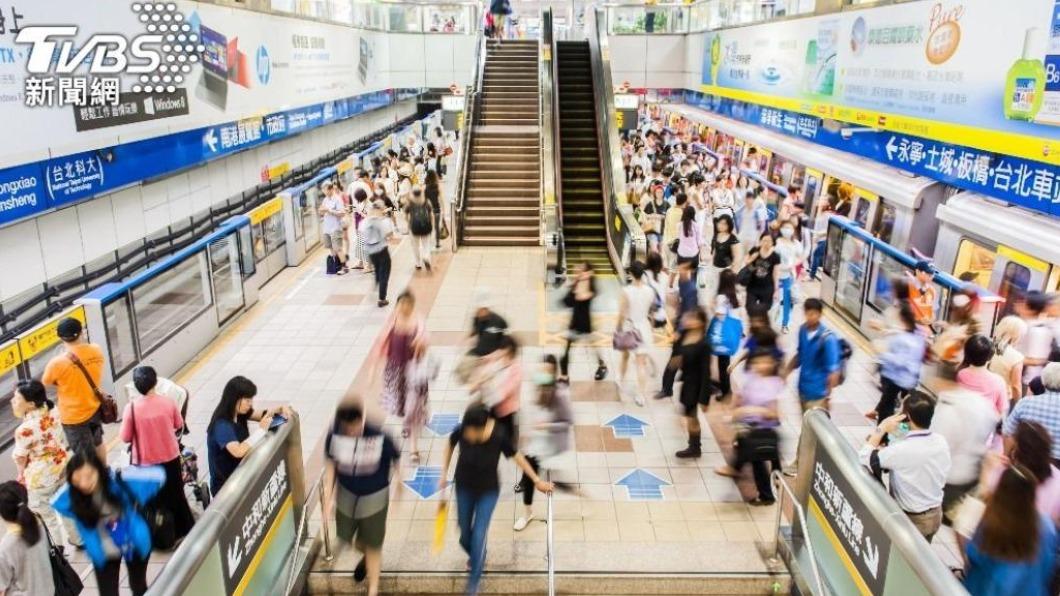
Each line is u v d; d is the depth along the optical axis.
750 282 9.09
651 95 24.45
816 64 14.02
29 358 7.06
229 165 13.80
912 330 6.82
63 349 7.41
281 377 9.19
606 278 12.93
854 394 8.50
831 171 13.37
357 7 21.45
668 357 9.48
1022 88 8.06
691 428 6.92
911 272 8.88
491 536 5.80
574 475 6.74
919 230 10.98
